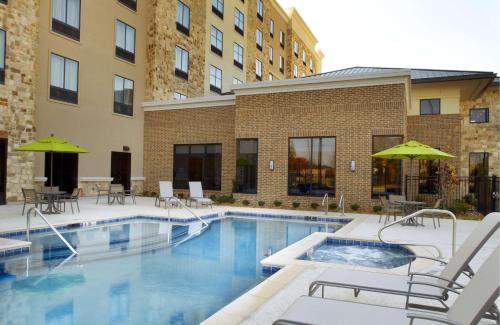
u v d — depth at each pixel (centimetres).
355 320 286
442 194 1775
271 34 3972
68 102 1836
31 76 1612
